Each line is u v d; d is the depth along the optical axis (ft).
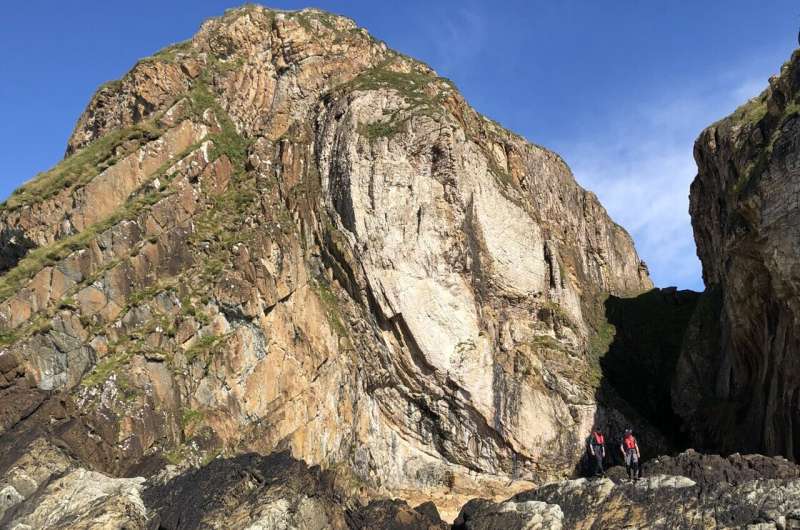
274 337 130.41
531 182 185.06
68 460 99.50
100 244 122.01
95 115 162.50
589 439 152.66
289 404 128.36
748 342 144.05
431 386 144.36
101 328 114.83
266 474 107.34
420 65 181.68
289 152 152.56
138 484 101.71
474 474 143.84
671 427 164.14
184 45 166.30
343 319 145.18
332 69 167.22
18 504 94.43
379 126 153.99
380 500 122.31
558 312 163.53
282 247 138.41
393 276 144.66
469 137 163.02
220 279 127.65
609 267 205.87
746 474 111.04
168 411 113.60
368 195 148.66
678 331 185.57
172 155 141.79
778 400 128.88
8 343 108.17
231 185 146.92
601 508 113.50
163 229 129.80
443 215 150.10
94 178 131.03
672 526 107.34
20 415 102.27
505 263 157.38
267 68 166.09
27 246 126.72
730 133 147.74
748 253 132.05
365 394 143.54
